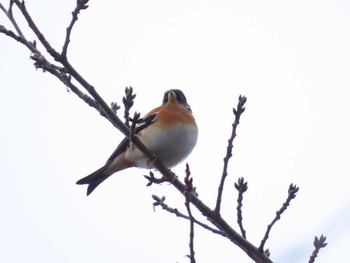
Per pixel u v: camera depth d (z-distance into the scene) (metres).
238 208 7.82
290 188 7.34
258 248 7.57
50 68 7.81
